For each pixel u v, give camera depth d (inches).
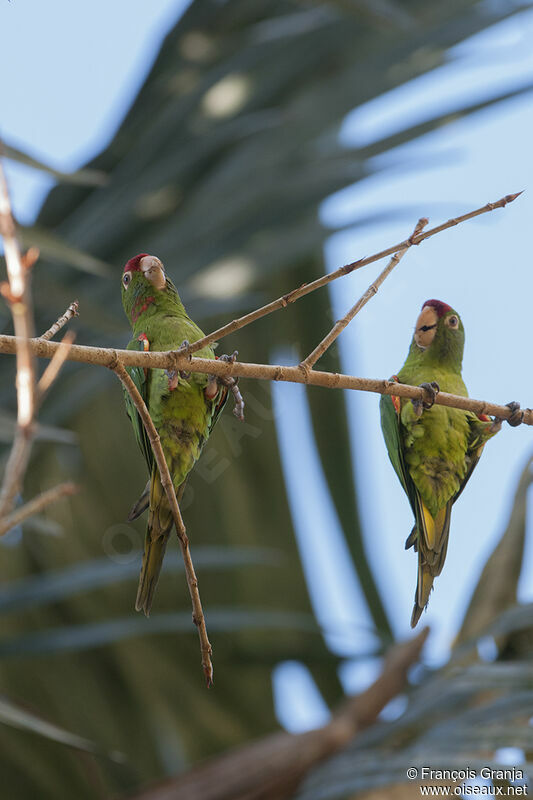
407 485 299.3
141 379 271.1
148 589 250.4
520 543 421.1
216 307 397.7
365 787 264.5
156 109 426.9
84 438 591.5
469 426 289.4
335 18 428.5
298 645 543.2
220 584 603.2
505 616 349.4
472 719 276.1
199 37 446.6
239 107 427.5
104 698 532.1
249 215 410.9
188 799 365.7
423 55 431.8
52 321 346.6
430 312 315.9
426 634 428.5
